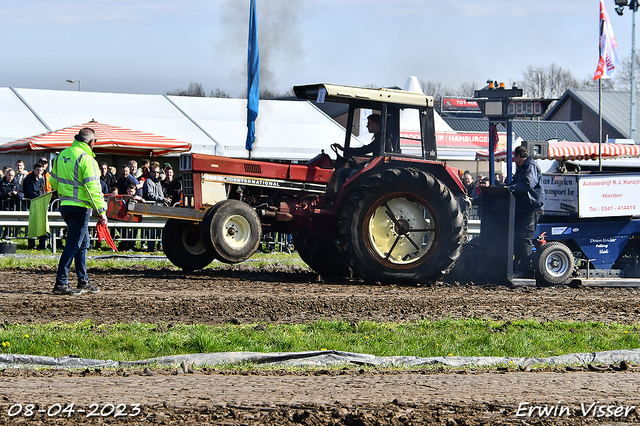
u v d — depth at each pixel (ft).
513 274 103.71
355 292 89.56
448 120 412.77
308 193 104.68
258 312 71.87
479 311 76.69
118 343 55.72
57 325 62.28
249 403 39.73
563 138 418.10
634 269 112.47
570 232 107.76
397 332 62.54
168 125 212.23
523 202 101.86
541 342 60.03
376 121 101.86
